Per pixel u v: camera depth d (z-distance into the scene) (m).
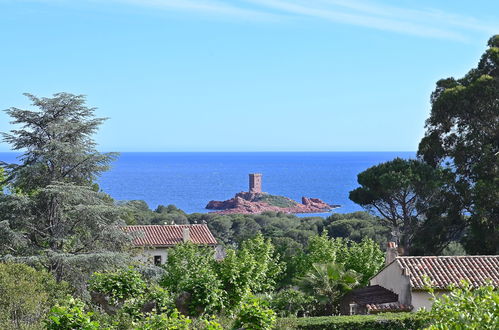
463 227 45.25
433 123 46.97
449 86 47.53
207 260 30.83
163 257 45.50
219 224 78.88
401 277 25.84
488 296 10.05
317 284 28.53
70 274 29.08
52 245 31.17
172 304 20.22
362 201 45.16
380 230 64.38
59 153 31.69
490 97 43.41
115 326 17.92
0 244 29.62
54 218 31.97
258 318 16.33
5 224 29.42
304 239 66.50
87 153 33.09
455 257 27.19
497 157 43.03
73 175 33.72
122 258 29.48
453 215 44.81
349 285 28.66
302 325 21.75
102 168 33.75
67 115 33.66
